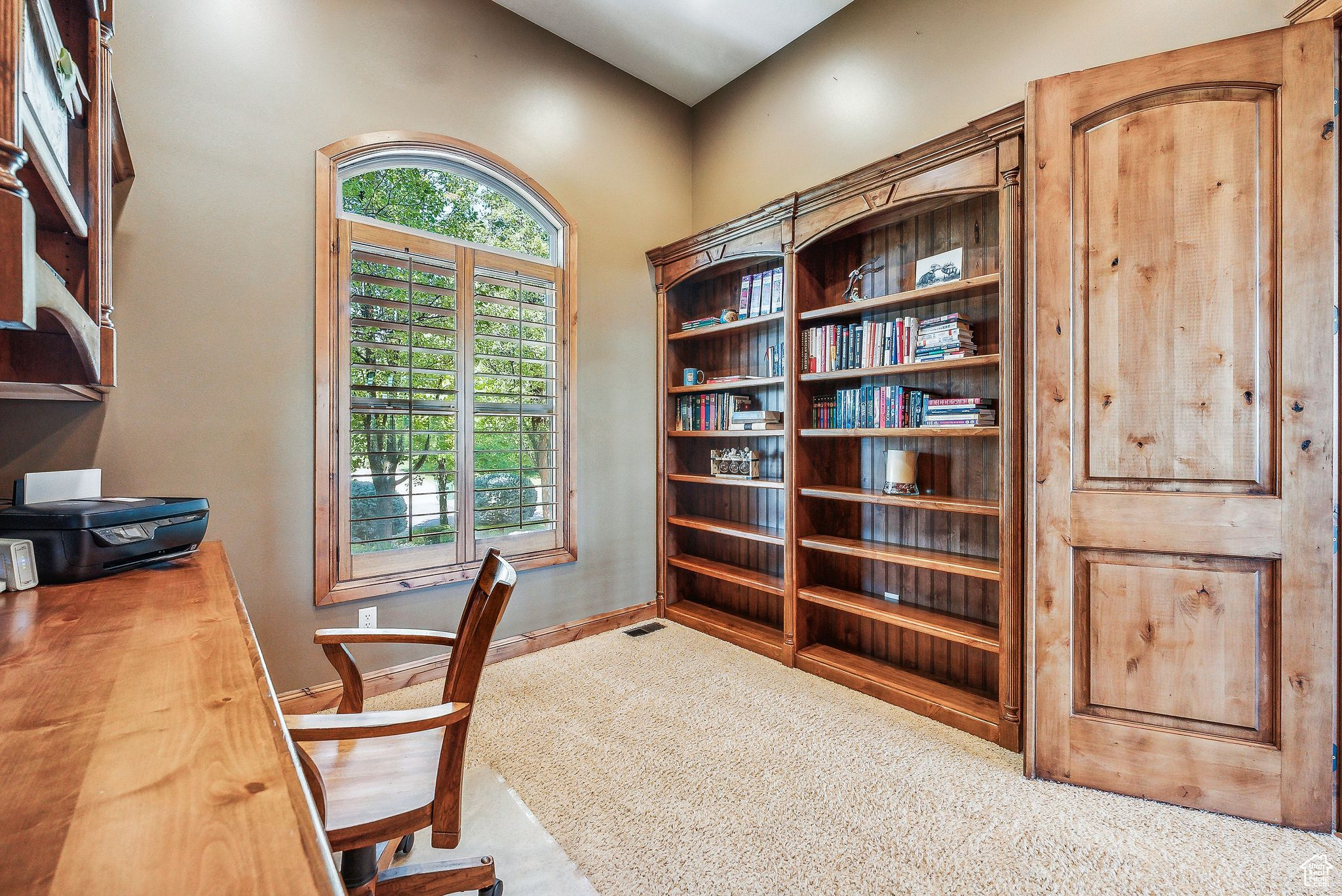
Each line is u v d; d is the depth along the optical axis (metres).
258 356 2.32
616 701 2.55
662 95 3.75
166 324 2.13
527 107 3.12
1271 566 1.70
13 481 1.88
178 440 2.16
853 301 2.73
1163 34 2.09
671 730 2.29
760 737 2.24
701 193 3.84
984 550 2.50
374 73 2.62
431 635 1.52
